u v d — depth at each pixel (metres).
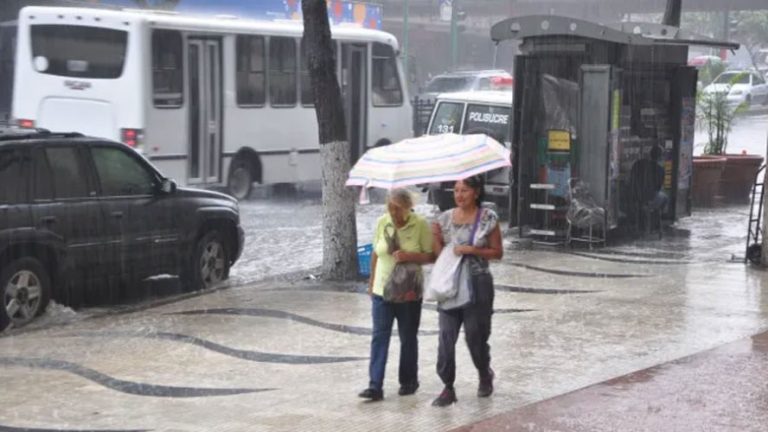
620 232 21.20
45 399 10.26
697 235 21.66
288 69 26.77
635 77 20.92
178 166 23.78
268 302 14.96
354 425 9.22
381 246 9.92
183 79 23.77
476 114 24.89
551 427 8.95
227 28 24.89
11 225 13.47
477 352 9.82
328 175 16.62
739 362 11.21
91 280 14.70
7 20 38.41
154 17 23.03
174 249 15.88
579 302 14.73
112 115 22.91
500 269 17.31
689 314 13.89
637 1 82.81
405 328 10.11
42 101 23.55
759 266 17.70
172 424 9.35
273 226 23.27
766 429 8.88
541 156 20.14
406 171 9.55
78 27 23.09
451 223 9.77
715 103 29.06
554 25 19.41
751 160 27.47
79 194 14.49
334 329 13.27
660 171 21.47
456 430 8.95
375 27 46.84
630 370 11.02
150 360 11.80
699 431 8.82
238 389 10.57
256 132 25.91
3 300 13.44
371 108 29.12
